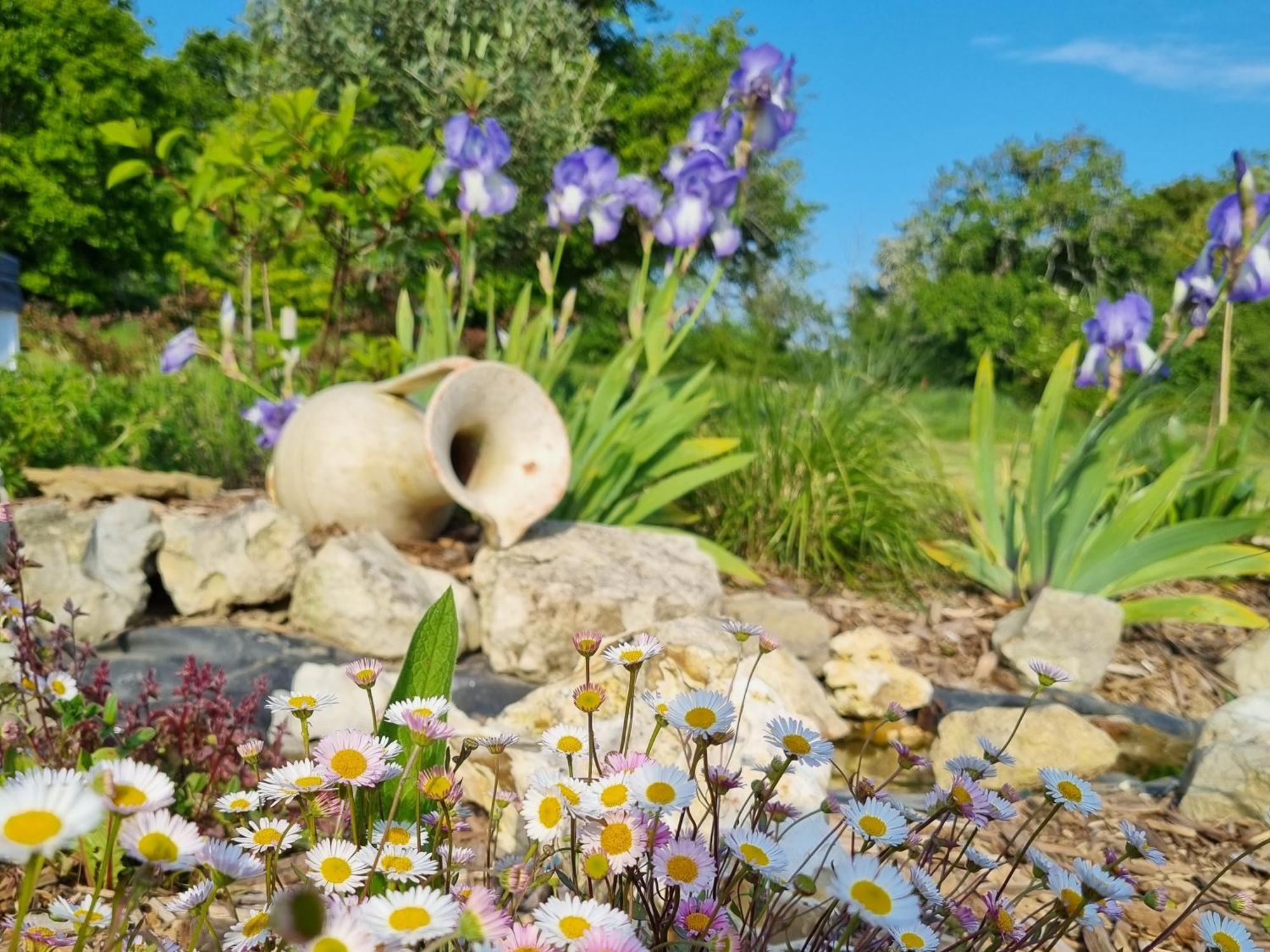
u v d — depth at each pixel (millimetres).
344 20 13812
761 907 1656
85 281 24531
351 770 1182
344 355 7855
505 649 4094
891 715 1734
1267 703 3326
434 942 989
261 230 6973
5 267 6340
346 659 3879
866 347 7840
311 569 4117
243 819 1477
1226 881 2596
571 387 6965
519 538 4609
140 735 2346
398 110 13984
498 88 13273
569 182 5594
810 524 6082
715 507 6449
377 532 4422
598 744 2596
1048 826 2906
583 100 15312
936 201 33562
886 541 6055
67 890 2127
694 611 4371
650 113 21484
